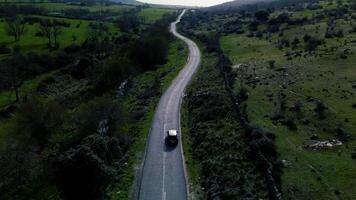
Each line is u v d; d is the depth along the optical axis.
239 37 149.00
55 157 58.41
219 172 50.69
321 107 62.34
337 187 43.25
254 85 78.38
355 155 49.03
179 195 48.62
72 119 74.44
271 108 66.12
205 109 72.81
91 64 128.25
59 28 172.25
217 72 96.50
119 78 105.44
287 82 77.56
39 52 143.00
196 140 63.53
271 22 164.38
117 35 187.88
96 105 71.00
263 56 106.75
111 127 67.75
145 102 86.25
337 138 53.84
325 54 93.88
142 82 105.81
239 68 94.75
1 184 53.78
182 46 152.75
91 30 187.50
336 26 129.38
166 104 83.69
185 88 94.88
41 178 54.41
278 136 55.78
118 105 74.25
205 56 128.75
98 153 54.81
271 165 47.16
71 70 130.62
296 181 44.94
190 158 58.44
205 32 182.50
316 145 52.47
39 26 183.12
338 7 175.12
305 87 73.31
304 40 118.56
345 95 67.19
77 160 51.19
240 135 57.88
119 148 60.03
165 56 135.12
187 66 117.00
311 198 41.91
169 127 70.94
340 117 59.03
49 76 124.62
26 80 122.06
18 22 178.25
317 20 150.75
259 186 45.41
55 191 50.66
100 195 48.94
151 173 54.16
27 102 75.75
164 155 59.62
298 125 58.78
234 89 78.12
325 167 47.22
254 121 61.47
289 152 51.31
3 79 114.44
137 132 68.88
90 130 66.31
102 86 104.00
